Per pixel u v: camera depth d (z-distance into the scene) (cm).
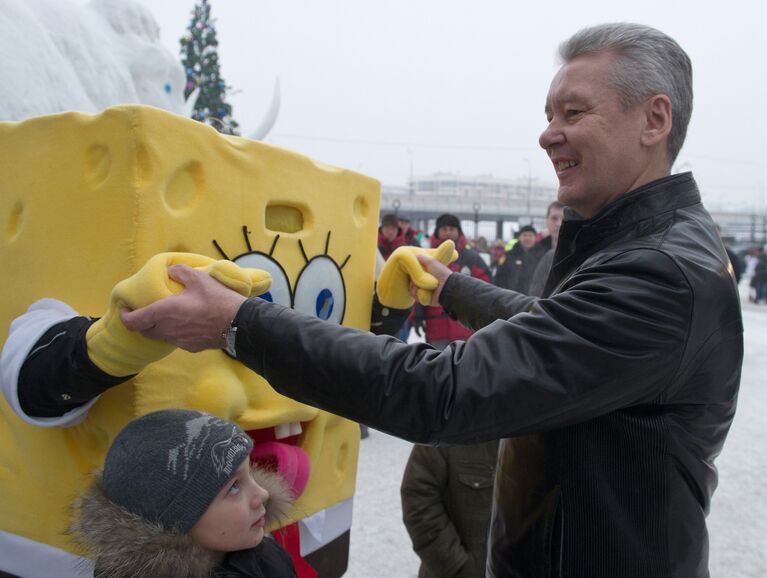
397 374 117
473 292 194
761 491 460
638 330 117
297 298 186
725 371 130
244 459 126
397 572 331
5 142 172
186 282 124
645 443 125
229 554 127
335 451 215
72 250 155
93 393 140
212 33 1317
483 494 235
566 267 146
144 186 145
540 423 118
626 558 126
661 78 134
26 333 145
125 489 119
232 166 165
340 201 202
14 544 171
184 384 158
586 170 138
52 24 301
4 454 174
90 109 295
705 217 136
